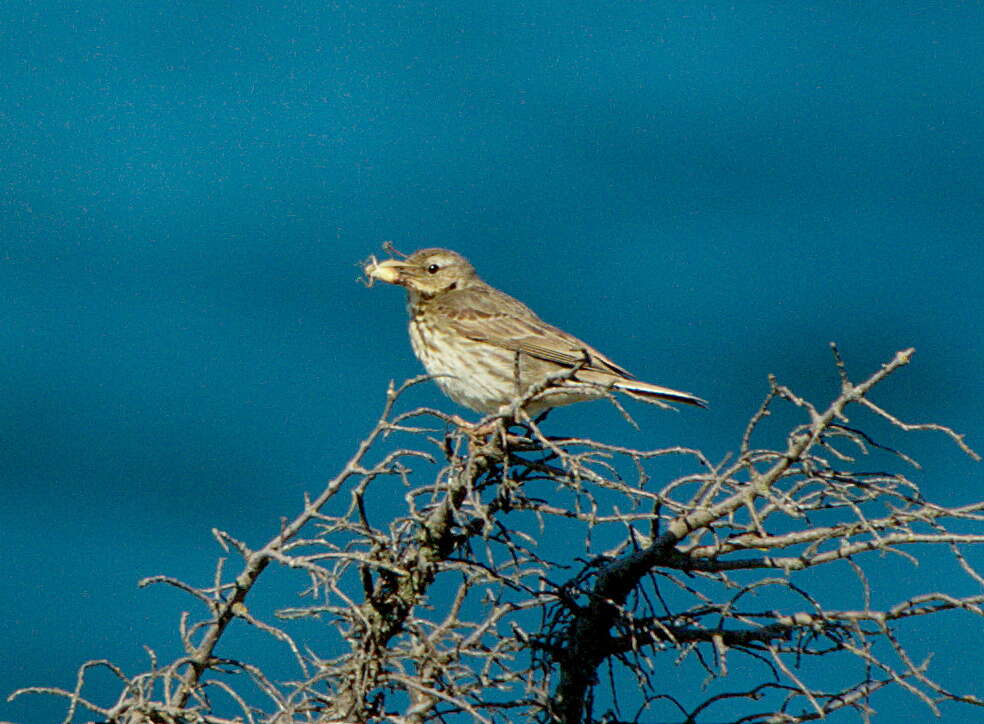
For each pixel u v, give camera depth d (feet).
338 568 31.81
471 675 31.83
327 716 31.24
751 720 32.32
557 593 33.22
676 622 34.06
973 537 30.78
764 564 33.35
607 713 33.22
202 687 30.94
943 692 30.73
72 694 28.19
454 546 34.96
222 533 30.58
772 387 31.45
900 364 29.89
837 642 32.01
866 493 32.48
